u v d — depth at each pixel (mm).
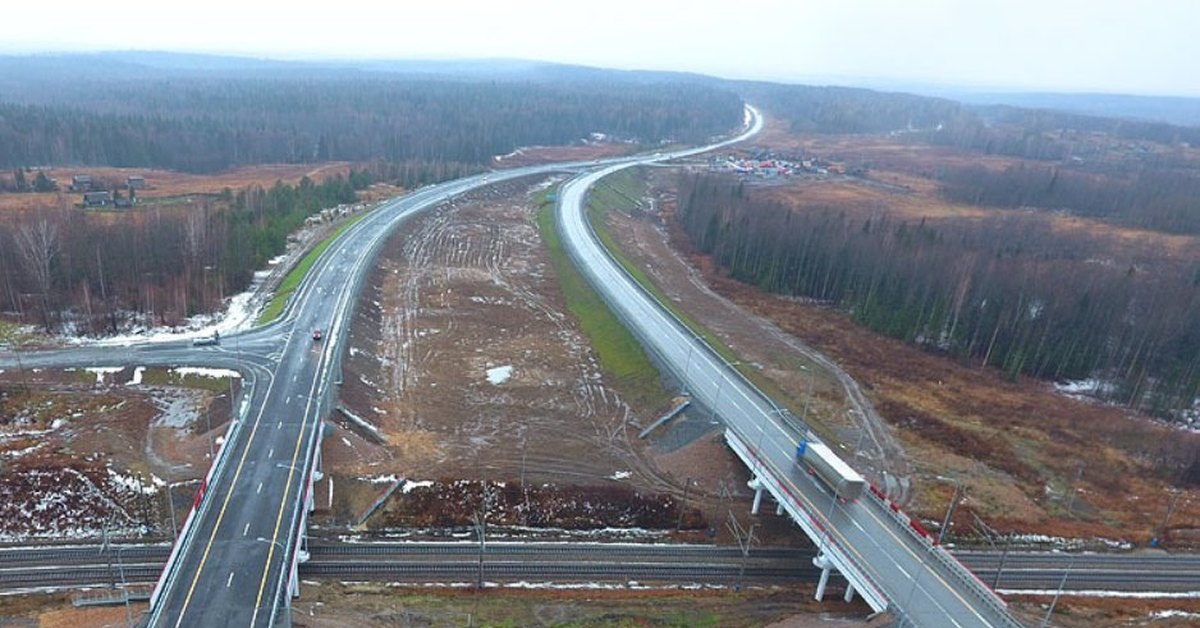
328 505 76625
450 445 90188
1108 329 125062
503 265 164250
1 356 98125
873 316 140250
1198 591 76375
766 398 100312
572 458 89062
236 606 54938
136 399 90688
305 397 90062
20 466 75062
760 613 68125
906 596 61375
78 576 65375
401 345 119125
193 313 117500
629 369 112625
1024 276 130250
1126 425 108438
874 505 74562
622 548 76188
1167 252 182375
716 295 154875
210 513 66125
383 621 61969
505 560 72688
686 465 88812
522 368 114312
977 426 104062
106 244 122688
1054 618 70375
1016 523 83625
